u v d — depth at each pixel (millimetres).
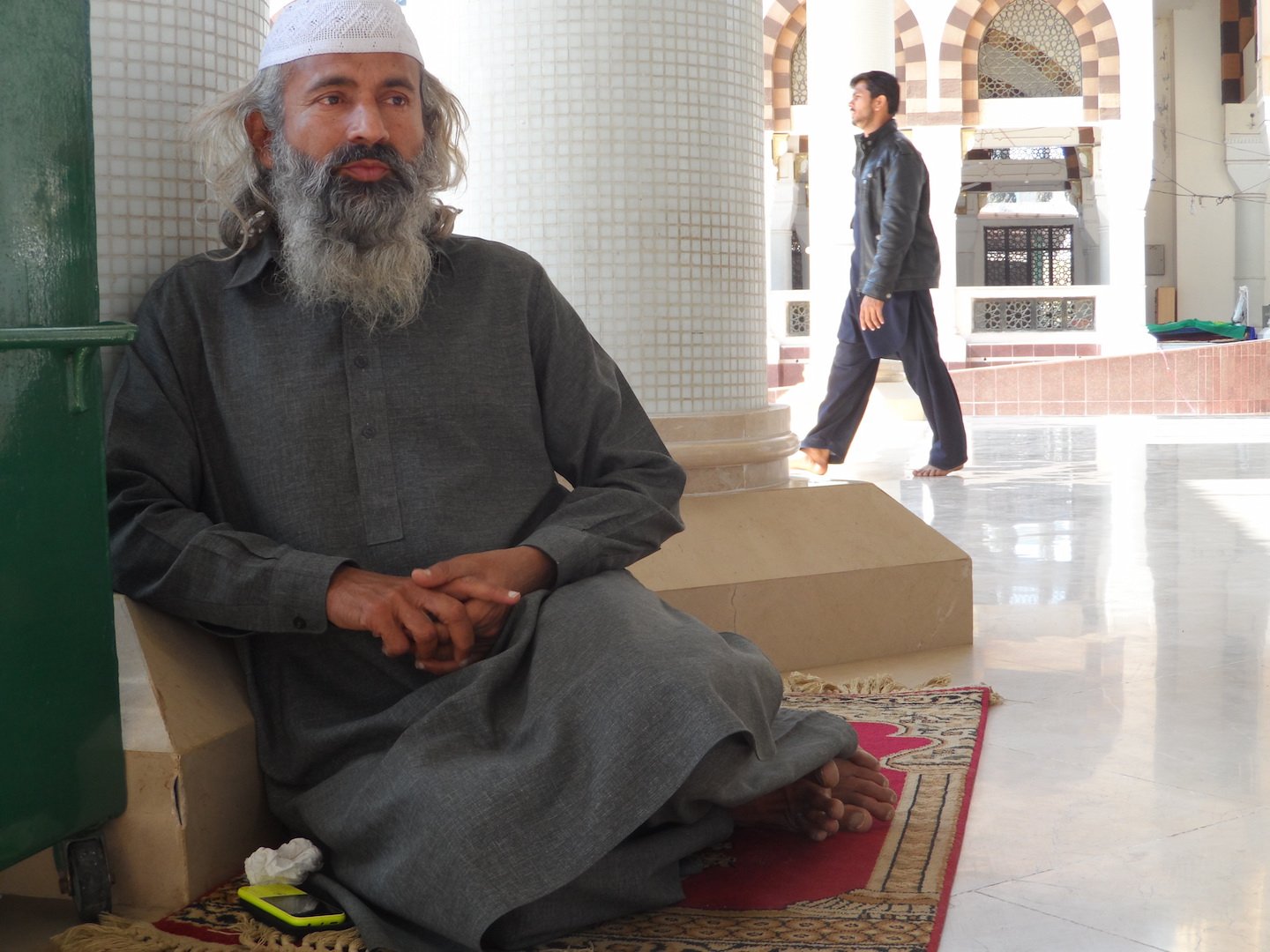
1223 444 9156
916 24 16266
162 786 1687
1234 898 1633
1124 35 16094
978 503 5742
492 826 1506
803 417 11570
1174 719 2467
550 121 3096
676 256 3166
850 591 3018
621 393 2088
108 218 2049
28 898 1755
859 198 6031
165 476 1842
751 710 1608
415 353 1881
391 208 1824
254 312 1885
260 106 1902
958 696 2619
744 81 3309
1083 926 1558
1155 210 22891
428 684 1736
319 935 1551
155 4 2102
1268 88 18062
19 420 1505
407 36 1879
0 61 1477
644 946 1527
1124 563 4215
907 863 1763
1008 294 16609
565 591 1760
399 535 1828
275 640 1862
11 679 1491
